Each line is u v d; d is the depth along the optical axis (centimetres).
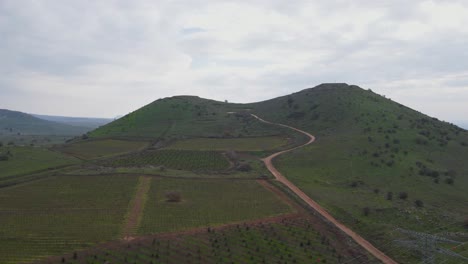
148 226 7225
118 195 9269
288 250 6469
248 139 17388
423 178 10838
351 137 14838
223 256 6138
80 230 6981
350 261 6209
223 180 10825
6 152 14112
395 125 15925
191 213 8025
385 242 6912
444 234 7375
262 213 8125
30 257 5853
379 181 10631
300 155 13362
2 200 8869
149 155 14525
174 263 5803
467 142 14750
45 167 12388
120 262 5753
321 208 8550
